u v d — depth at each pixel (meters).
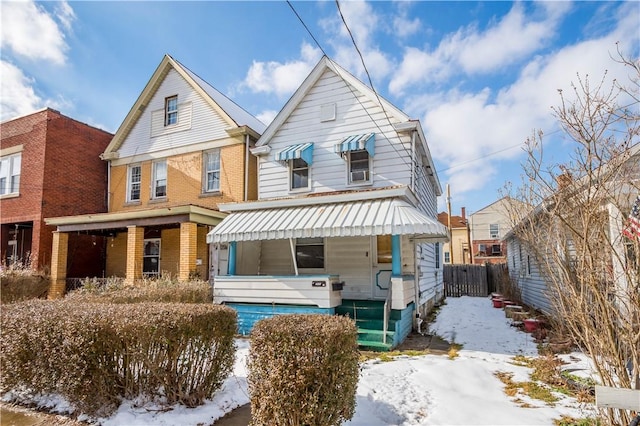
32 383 6.03
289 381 4.28
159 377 5.45
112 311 5.74
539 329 11.41
